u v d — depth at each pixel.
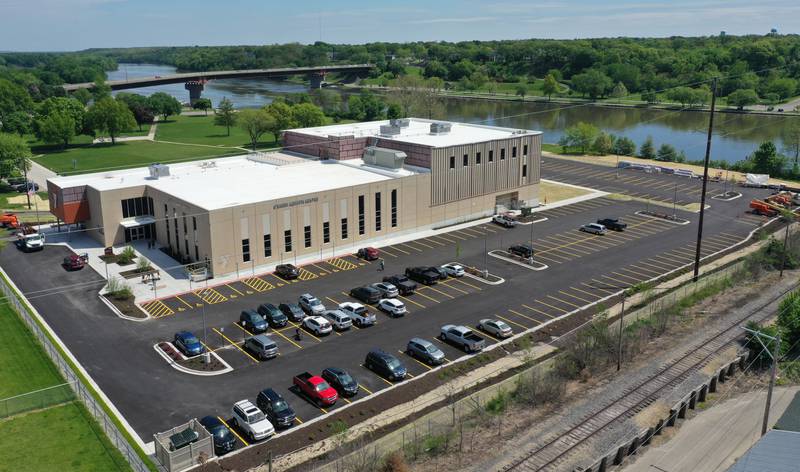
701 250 81.31
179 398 46.44
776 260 75.06
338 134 104.44
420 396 47.16
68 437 41.97
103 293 65.62
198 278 69.19
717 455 40.12
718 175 122.81
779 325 55.16
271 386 48.25
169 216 77.25
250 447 40.88
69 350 53.59
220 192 77.88
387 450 40.00
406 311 62.06
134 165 139.62
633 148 149.50
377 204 83.06
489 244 83.19
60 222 90.38
